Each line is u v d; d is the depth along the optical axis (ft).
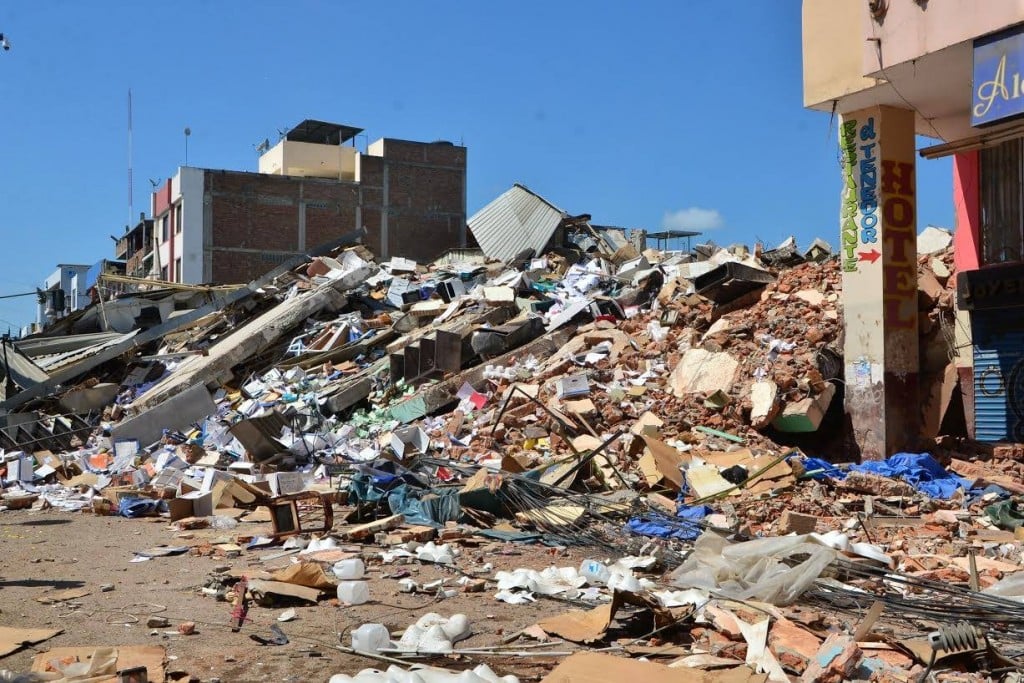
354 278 96.73
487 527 37.35
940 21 45.57
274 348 88.58
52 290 189.98
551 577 27.50
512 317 84.23
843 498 42.65
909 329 54.44
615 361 66.80
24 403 81.61
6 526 41.24
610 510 36.55
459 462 50.08
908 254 54.60
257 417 58.08
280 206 179.52
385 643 20.83
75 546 35.12
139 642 21.24
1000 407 55.06
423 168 192.54
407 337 82.94
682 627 21.98
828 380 55.52
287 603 25.17
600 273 91.04
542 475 41.57
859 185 54.80
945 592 24.95
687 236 171.01
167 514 45.14
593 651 19.62
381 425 66.95
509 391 62.34
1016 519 38.37
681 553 29.94
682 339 66.08
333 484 50.88
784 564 25.22
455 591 26.48
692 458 47.80
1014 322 54.44
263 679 18.57
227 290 118.73
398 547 33.09
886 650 20.58
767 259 86.38
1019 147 54.39
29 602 25.27
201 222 173.06
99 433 75.05
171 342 102.22
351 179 197.98
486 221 143.02
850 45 51.83
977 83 43.75
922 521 38.93
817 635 21.09
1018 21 41.83
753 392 54.70
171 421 72.18
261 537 35.78
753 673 17.95
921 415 57.82
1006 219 55.16
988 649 19.65
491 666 19.43
